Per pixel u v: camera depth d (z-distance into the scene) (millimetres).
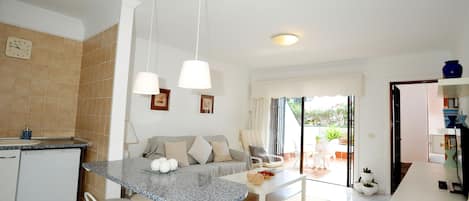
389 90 4336
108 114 2523
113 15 2664
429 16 2725
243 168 4398
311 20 2959
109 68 2613
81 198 2771
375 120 4410
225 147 4633
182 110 4594
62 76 3135
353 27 3119
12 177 2268
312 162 5328
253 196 3473
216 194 1320
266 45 4043
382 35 3361
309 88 5086
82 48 3297
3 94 2736
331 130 5082
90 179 2697
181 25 3303
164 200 1213
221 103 5336
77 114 3199
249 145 5180
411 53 4133
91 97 2906
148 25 3336
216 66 5219
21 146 2322
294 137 5492
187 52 4648
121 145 2523
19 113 2830
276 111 5727
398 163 4480
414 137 6125
